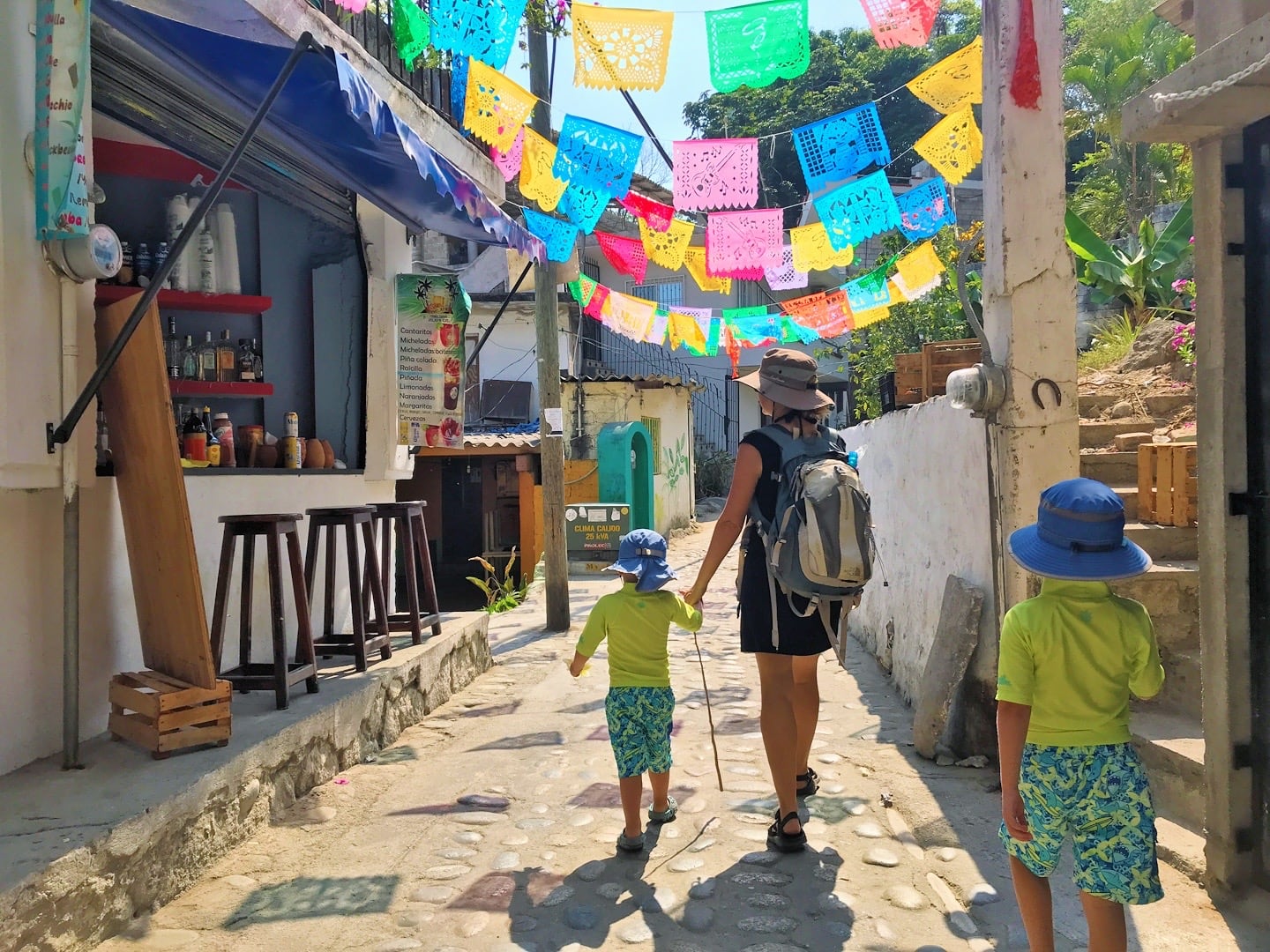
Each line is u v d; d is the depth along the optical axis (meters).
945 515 5.39
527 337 19.70
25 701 3.71
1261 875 3.06
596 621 3.95
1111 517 2.46
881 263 12.03
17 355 3.41
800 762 4.33
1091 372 8.69
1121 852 2.39
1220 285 3.11
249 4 3.88
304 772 4.43
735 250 6.12
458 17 4.30
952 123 5.22
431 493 16.92
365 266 7.13
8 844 2.88
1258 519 3.05
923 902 3.30
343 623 6.90
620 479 16.83
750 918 3.22
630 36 4.36
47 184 3.52
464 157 7.03
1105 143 16.62
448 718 6.06
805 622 3.69
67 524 3.61
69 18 3.49
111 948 2.97
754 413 28.39
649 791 4.53
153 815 3.24
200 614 3.86
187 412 5.87
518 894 3.43
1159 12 5.17
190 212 5.94
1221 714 3.12
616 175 5.38
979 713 4.70
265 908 3.30
